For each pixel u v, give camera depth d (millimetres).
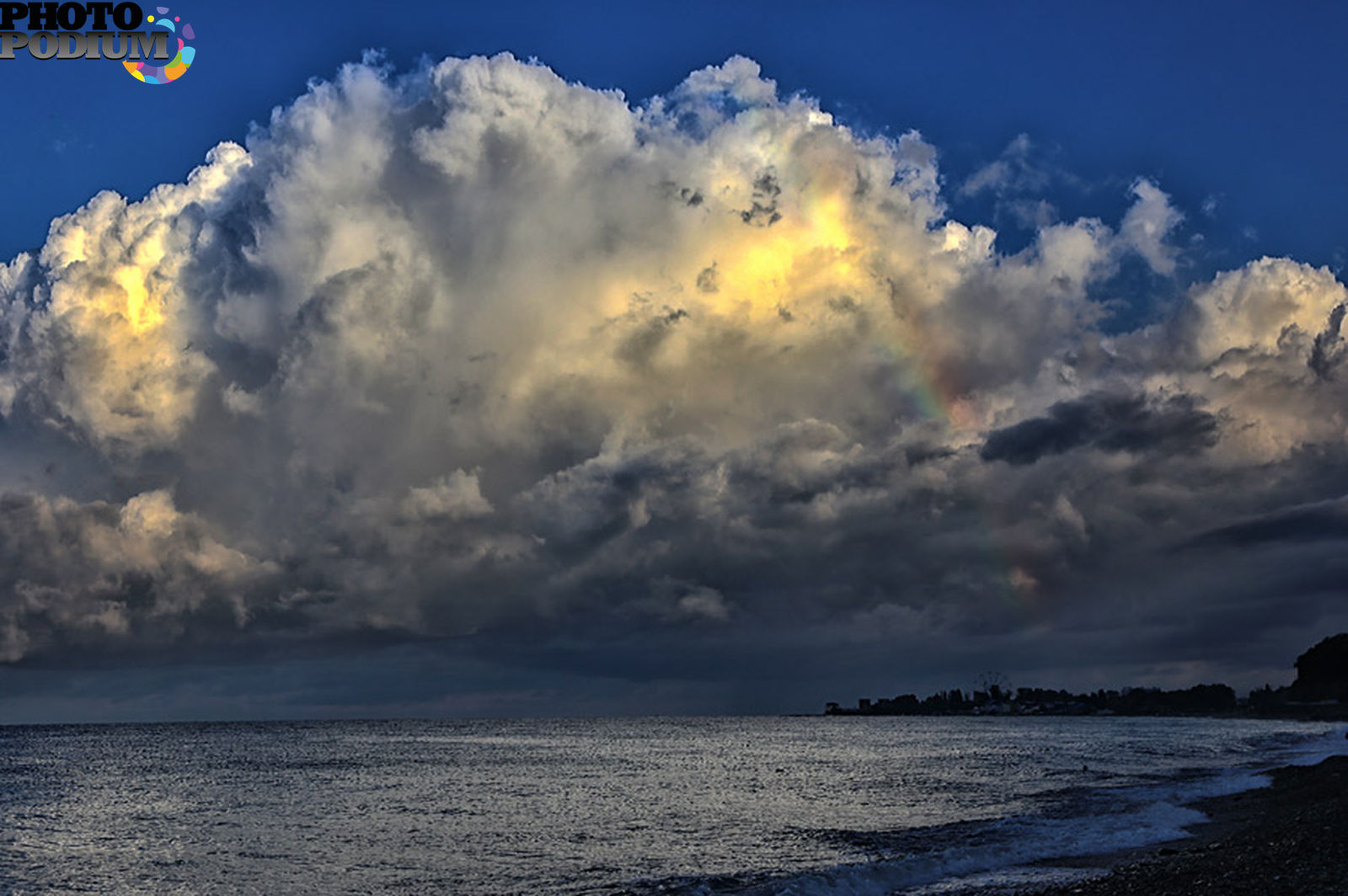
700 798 96562
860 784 109750
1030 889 38219
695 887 47281
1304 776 82375
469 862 58469
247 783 123562
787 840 63562
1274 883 31766
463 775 136000
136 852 65375
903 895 39281
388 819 83250
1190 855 42031
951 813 76188
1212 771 111812
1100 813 69000
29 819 85875
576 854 60875
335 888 51125
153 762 170125
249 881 53969
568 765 156375
